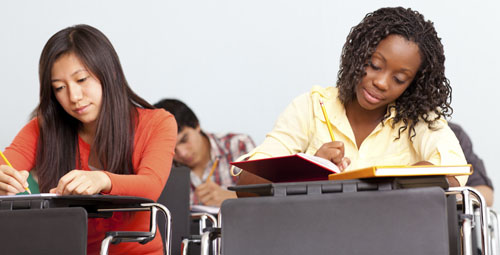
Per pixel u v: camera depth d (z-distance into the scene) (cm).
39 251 129
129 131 177
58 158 181
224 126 411
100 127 174
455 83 385
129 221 175
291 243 117
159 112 183
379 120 170
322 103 168
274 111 408
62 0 404
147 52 411
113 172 176
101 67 172
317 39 406
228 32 411
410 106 163
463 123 383
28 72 398
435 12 388
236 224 120
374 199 114
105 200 136
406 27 154
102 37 175
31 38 400
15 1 401
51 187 181
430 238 112
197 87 412
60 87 170
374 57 155
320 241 116
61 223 128
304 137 177
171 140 177
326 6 405
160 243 180
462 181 150
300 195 118
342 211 115
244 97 411
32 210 130
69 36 171
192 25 413
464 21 385
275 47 409
